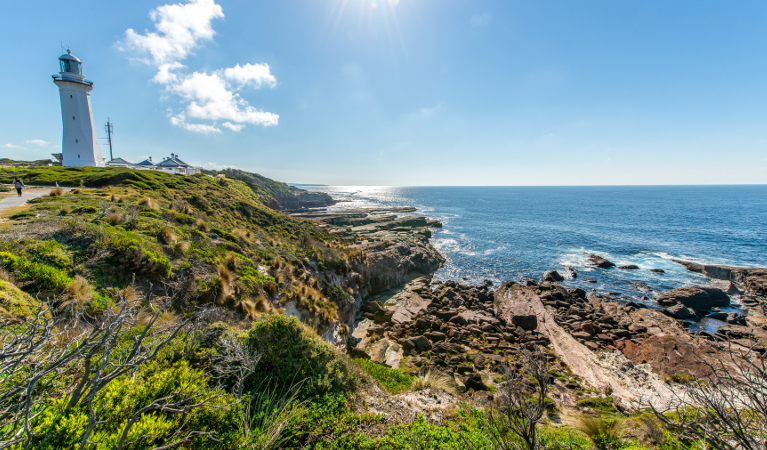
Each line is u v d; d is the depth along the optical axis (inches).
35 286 295.7
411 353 714.8
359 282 1020.5
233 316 416.2
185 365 208.1
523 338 792.9
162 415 148.6
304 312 579.5
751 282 1202.0
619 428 318.3
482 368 637.3
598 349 724.7
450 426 244.1
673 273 1428.4
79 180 1059.9
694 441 146.3
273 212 1380.4
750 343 742.5
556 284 1238.3
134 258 414.0
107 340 135.9
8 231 388.2
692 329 903.7
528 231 2519.7
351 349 674.8
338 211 3759.8
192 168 2662.4
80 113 1609.3
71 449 119.5
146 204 680.4
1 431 119.4
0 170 1326.3
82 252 394.6
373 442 204.5
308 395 245.0
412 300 1063.6
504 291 1080.8
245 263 581.0
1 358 114.7
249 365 224.1
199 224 665.6
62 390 166.4
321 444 196.1
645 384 567.8
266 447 175.6
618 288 1258.6
